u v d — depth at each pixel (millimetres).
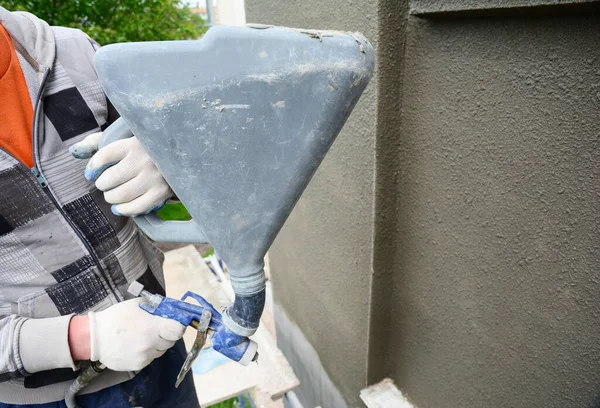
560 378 837
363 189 1201
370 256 1251
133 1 5926
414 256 1188
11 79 788
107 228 919
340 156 1277
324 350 1759
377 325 1362
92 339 781
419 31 972
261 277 616
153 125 514
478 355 1039
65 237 870
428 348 1222
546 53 717
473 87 873
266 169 539
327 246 1509
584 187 710
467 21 849
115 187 630
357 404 1564
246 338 667
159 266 1141
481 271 967
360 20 1019
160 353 817
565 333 806
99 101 899
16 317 810
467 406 1117
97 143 666
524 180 812
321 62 495
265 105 507
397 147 1127
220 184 546
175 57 491
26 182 809
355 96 521
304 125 520
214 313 709
